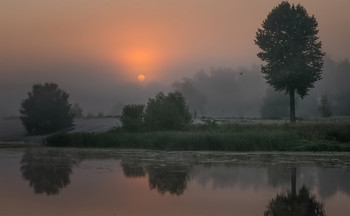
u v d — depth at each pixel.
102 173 27.66
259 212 16.52
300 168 29.48
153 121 56.22
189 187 22.20
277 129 52.03
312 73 70.06
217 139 45.75
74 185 22.92
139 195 19.91
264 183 23.31
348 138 47.66
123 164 32.66
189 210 16.81
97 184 23.28
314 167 29.95
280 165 31.30
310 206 17.56
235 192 20.70
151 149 47.97
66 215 16.02
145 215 15.99
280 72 70.06
